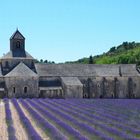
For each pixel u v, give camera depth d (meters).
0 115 48.38
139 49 195.50
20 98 82.38
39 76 91.38
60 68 95.75
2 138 29.83
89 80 96.62
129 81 101.00
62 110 52.19
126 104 66.75
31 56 95.25
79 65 98.94
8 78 87.06
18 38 95.19
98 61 187.38
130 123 38.44
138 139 27.08
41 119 40.75
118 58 174.88
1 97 86.00
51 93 90.00
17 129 35.38
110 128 33.28
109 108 57.72
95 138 28.52
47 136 31.25
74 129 32.91
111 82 99.19
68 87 90.12
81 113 48.22
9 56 92.69
